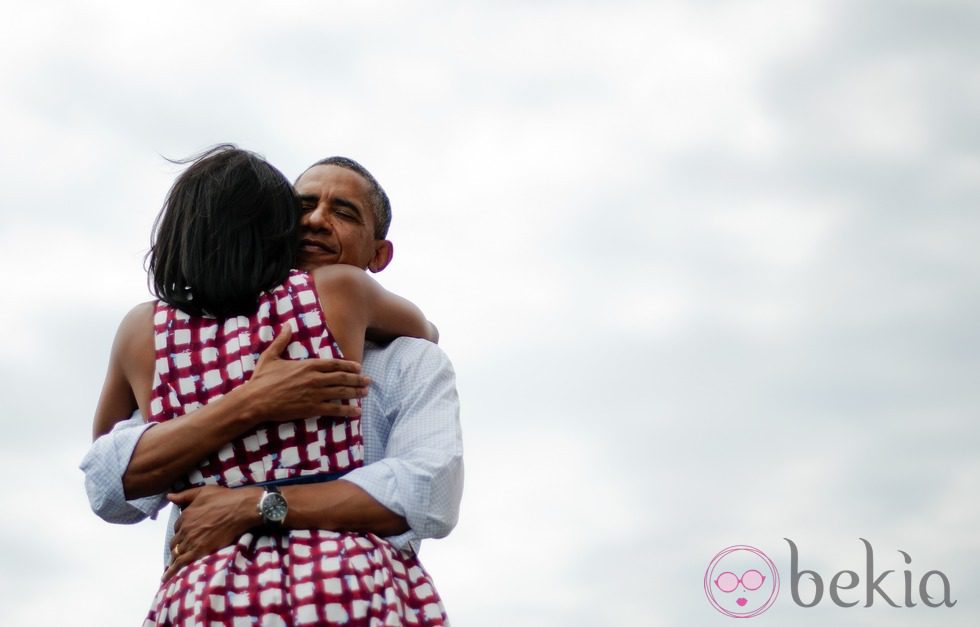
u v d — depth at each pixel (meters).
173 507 3.62
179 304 3.53
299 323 3.52
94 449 3.45
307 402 3.38
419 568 3.49
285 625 3.21
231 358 3.46
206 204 3.56
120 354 3.60
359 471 3.44
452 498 3.49
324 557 3.29
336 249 4.15
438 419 3.65
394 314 3.82
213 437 3.35
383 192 4.36
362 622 3.23
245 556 3.29
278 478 3.40
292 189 3.73
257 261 3.55
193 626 3.18
